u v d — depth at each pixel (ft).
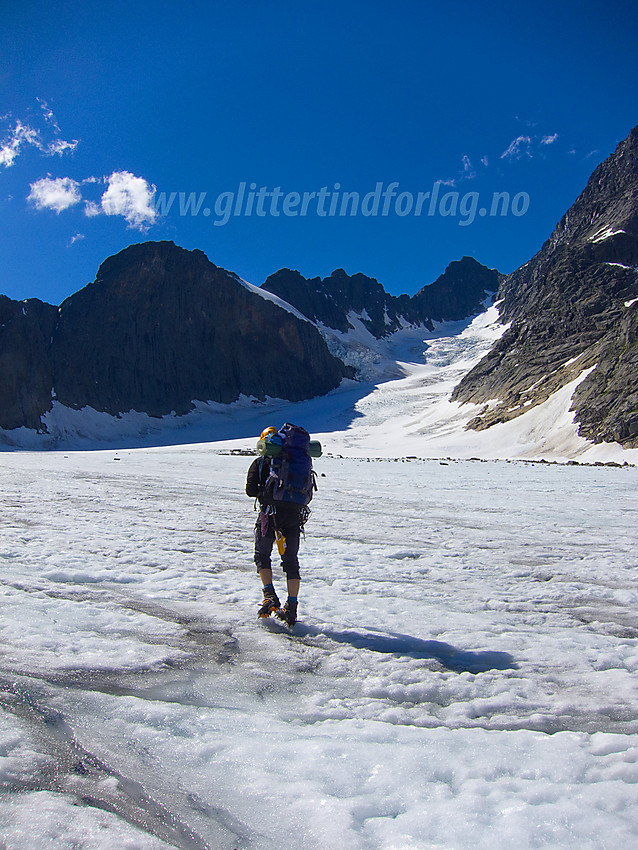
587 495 63.16
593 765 8.01
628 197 385.29
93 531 29.53
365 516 41.39
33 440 367.66
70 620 14.39
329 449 273.33
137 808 6.85
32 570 20.29
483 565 24.66
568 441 208.23
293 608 15.44
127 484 62.03
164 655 12.32
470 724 9.64
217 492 55.98
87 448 376.27
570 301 333.01
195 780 7.54
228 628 14.97
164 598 17.67
